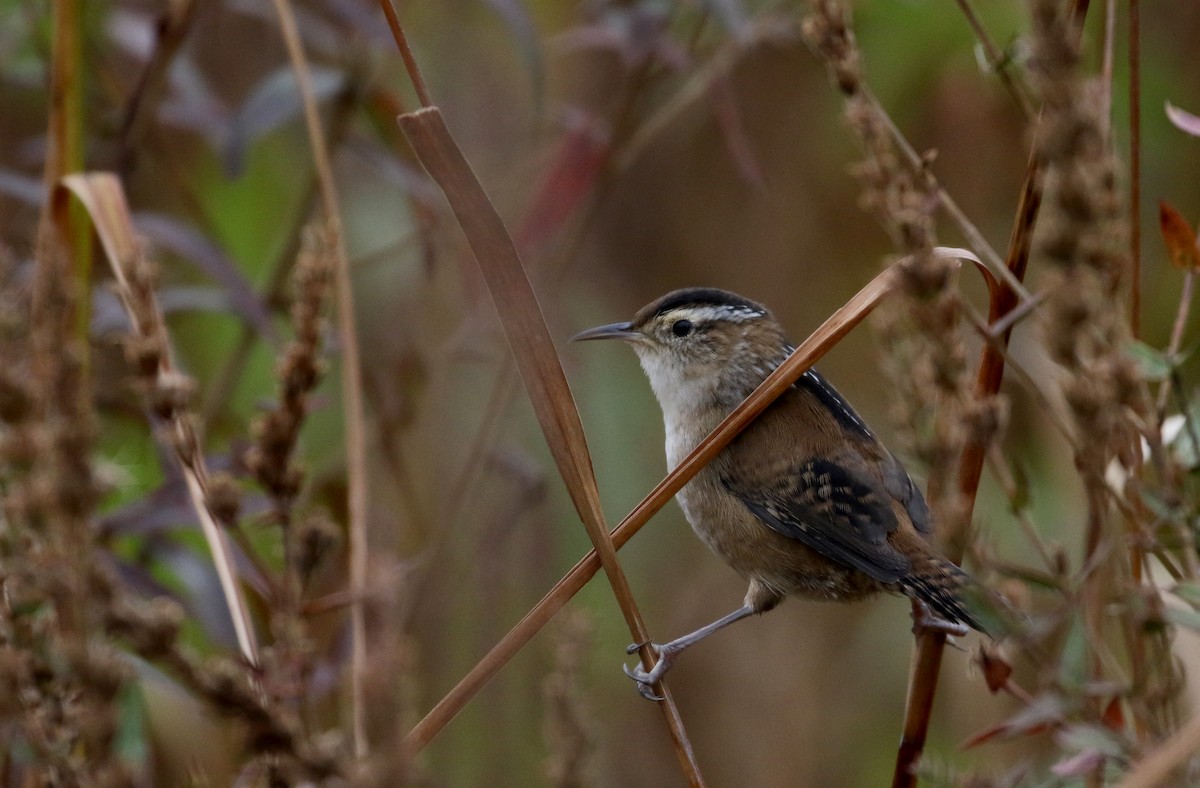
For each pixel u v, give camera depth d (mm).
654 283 13703
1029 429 10828
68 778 5051
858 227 13125
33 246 8531
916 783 6703
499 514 11031
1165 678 4945
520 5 9195
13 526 5340
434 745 11523
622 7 10727
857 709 12422
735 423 6465
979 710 10758
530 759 11508
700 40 11352
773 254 13367
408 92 12594
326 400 7492
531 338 6227
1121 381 4750
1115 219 4797
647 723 12555
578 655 6113
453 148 6133
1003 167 11781
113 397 8453
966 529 4957
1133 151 6418
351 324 7605
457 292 11984
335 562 8312
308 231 6328
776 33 10086
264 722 4816
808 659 12742
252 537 7938
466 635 11453
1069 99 4438
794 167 13203
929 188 5953
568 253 11227
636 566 12930
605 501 12719
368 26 9211
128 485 8266
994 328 5859
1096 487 5098
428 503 11438
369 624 5785
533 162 11594
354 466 7273
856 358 13344
